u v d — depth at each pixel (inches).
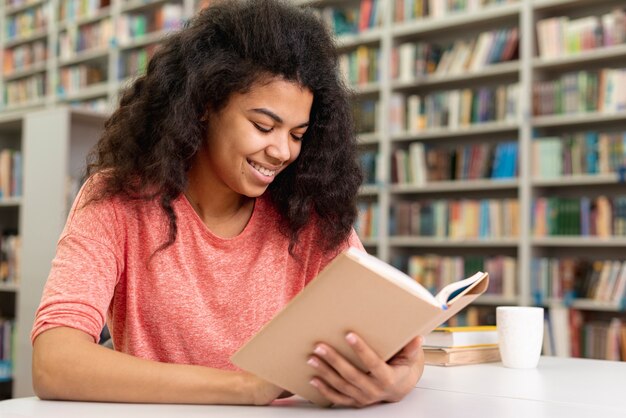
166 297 47.3
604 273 149.2
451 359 54.0
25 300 136.6
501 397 40.8
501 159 162.2
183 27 50.2
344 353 35.5
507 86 171.5
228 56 44.8
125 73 232.4
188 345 47.5
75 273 42.5
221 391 37.4
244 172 45.6
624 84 146.7
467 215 166.4
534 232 156.3
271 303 50.4
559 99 154.4
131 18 232.4
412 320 33.6
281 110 44.2
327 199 51.9
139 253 47.4
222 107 45.0
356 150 53.3
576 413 36.0
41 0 261.9
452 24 171.2
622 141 147.6
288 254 52.1
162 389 37.3
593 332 147.1
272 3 46.4
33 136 140.9
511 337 53.2
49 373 37.8
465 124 167.6
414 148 174.7
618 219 147.4
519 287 158.2
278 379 36.5
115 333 48.7
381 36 180.4
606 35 150.6
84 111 136.9
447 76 170.6
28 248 138.0
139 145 48.3
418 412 36.4
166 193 47.4
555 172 154.3
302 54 45.1
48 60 259.3
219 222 50.6
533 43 159.6
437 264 170.2
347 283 32.7
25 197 140.2
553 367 54.2
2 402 37.7
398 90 182.9
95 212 45.8
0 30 275.1
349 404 37.0
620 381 47.1
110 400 37.7
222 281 48.9
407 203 178.5
